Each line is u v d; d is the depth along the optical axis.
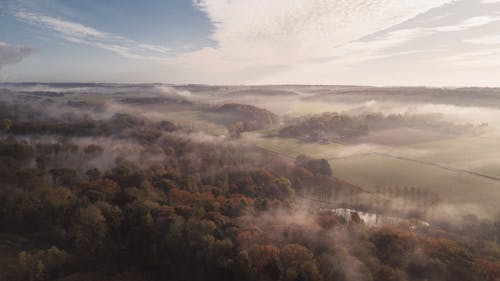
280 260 63.03
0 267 68.00
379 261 63.22
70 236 77.50
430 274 61.47
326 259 62.28
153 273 72.00
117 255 76.88
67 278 69.12
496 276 60.19
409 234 76.12
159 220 79.00
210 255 67.56
